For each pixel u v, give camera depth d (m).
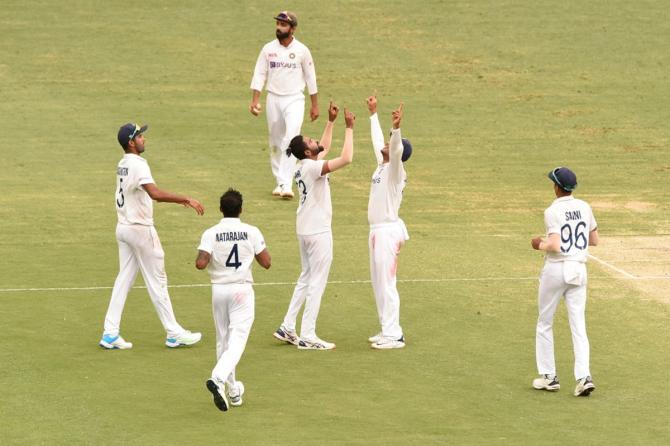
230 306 42.91
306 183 49.75
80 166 84.69
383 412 42.56
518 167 86.06
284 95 75.88
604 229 71.06
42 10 128.38
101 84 107.31
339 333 53.00
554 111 101.06
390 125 96.12
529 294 58.56
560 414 42.53
